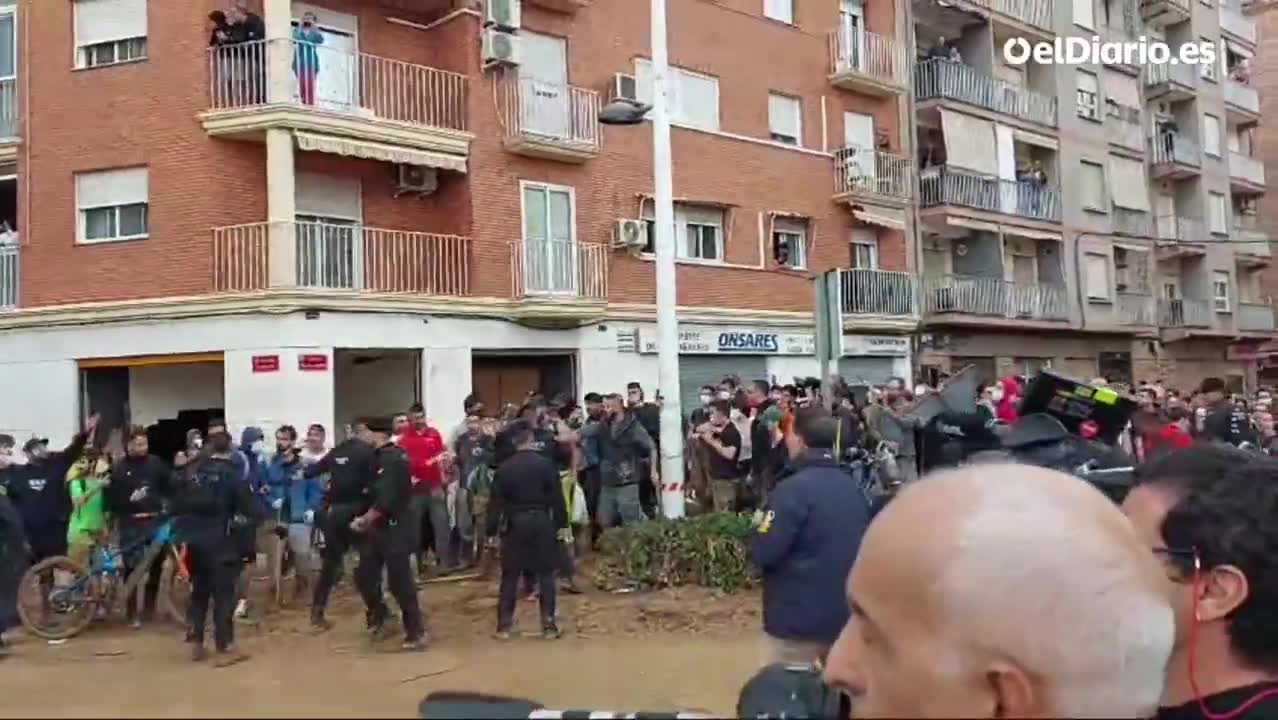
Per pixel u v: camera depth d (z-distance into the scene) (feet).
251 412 57.93
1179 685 7.19
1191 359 130.31
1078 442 16.22
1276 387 150.61
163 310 59.62
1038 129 108.78
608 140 73.67
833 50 90.02
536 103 69.05
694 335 76.95
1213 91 136.15
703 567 39.83
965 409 20.49
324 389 58.44
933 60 98.07
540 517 33.30
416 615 31.91
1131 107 122.62
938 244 102.94
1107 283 115.44
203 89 60.08
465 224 66.69
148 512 37.04
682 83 78.84
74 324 61.98
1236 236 137.69
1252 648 7.07
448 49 67.77
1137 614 4.38
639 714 5.46
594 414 49.11
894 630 4.45
